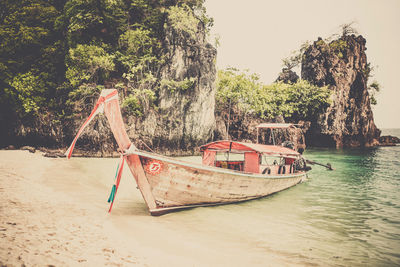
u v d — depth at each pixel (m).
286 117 47.34
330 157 28.97
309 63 48.00
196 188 7.74
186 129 27.30
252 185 9.47
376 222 7.67
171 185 7.31
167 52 27.50
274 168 11.66
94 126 23.61
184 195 7.66
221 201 8.80
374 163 23.39
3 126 23.77
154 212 7.19
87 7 25.59
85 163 17.47
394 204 9.73
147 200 7.08
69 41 25.11
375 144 52.31
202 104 27.88
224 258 4.86
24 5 25.86
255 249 5.46
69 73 23.67
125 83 26.80
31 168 12.66
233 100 36.59
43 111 24.14
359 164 22.77
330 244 5.97
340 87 45.56
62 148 24.05
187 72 27.66
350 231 6.89
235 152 11.33
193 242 5.55
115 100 6.65
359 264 4.99
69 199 7.79
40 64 25.11
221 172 7.99
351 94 48.97
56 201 7.30
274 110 43.69
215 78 28.88
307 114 46.62
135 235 5.50
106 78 26.03
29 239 4.23
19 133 23.70
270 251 5.41
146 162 6.86
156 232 5.91
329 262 5.02
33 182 9.55
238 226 6.93
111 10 27.05
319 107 45.16
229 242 5.75
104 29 27.50
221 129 35.88
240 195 9.23
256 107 38.72
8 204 6.26
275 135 38.41
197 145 28.22
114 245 4.69
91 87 24.34
